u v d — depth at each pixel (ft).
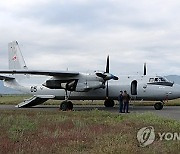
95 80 91.76
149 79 98.12
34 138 37.76
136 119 57.82
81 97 102.63
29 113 71.15
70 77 93.71
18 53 118.83
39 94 107.34
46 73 91.04
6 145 33.04
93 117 63.26
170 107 109.09
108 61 99.71
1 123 50.88
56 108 103.14
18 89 112.27
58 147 32.78
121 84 99.35
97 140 36.01
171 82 97.30
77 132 42.14
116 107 108.37
